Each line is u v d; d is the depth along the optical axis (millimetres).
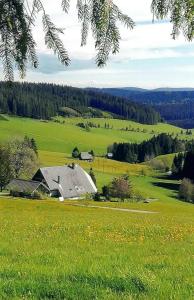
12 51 6332
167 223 35125
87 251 15805
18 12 6172
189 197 127250
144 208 88062
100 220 38094
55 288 8344
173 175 185000
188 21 6004
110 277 9148
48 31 6086
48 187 121312
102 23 5781
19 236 21875
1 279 9094
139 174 184750
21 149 119688
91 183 131500
